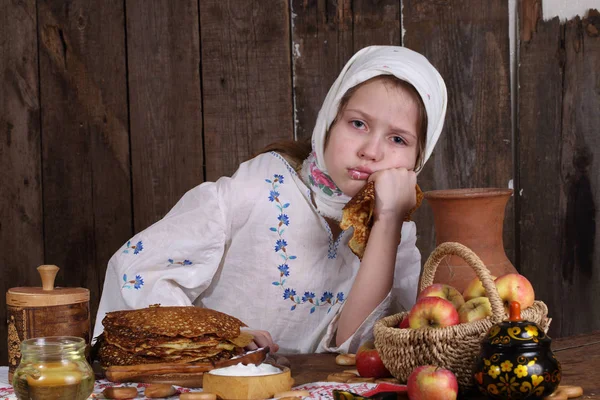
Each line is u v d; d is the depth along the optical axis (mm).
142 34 2754
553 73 2762
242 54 2748
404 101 1680
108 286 1854
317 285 1948
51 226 2787
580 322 2799
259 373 1313
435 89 1729
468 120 2758
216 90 2754
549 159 2779
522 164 2787
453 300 1420
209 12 2744
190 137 2770
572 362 1539
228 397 1256
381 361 1436
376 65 1681
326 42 2742
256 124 2758
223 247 1882
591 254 2791
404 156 1731
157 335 1392
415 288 2016
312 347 1950
